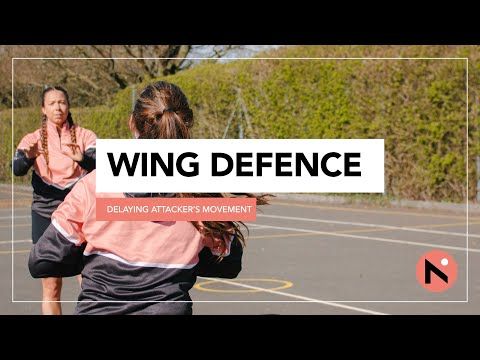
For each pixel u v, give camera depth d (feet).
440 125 59.26
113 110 94.58
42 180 18.63
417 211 57.31
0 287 28.37
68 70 104.42
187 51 102.53
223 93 80.64
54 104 18.71
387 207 61.41
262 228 46.62
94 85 104.88
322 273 30.86
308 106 70.90
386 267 32.12
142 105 10.59
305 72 71.15
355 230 45.29
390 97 62.64
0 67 105.40
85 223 10.11
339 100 67.51
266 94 75.51
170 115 10.50
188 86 84.17
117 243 10.10
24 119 105.70
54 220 10.25
